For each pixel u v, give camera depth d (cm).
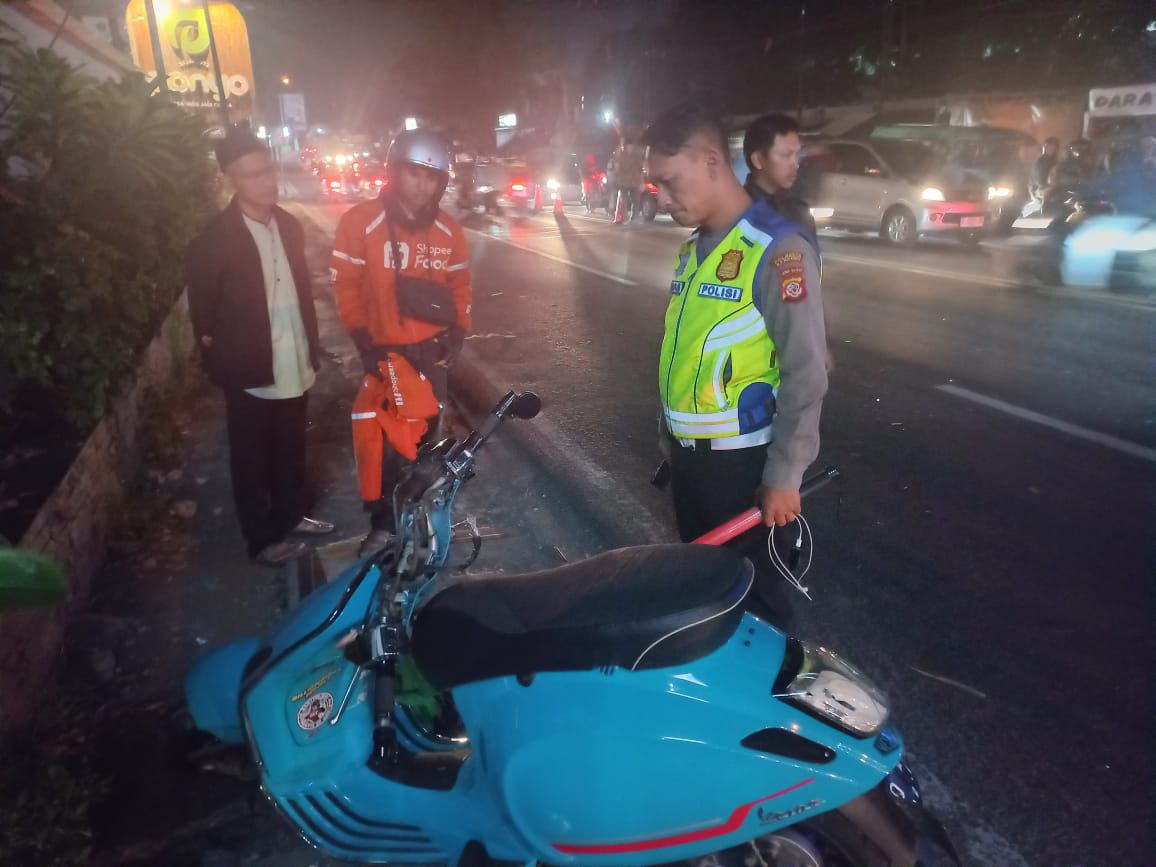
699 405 249
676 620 186
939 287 1078
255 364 389
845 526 455
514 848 215
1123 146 1450
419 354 401
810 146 1639
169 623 373
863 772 189
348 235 390
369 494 408
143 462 530
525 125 4178
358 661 226
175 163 612
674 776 189
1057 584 398
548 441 591
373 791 232
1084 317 888
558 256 1458
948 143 1514
